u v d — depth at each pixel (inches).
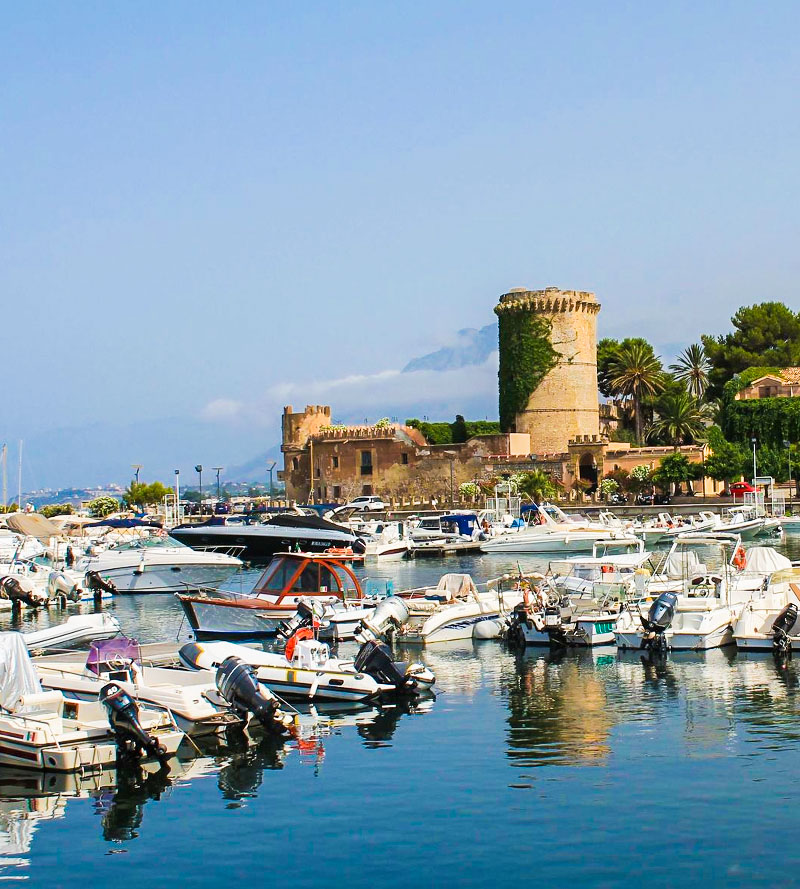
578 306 4817.9
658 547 3031.5
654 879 642.8
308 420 5270.7
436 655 1360.7
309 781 829.8
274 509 4443.9
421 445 4921.3
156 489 5585.6
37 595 1862.7
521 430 4857.3
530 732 957.8
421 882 647.8
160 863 684.7
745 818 730.8
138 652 1072.8
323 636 1443.2
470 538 3368.6
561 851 684.7
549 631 1417.3
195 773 856.3
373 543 2947.8
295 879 657.0
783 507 3747.5
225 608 1499.8
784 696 1067.9
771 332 5428.2
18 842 721.6
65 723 911.0
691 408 5034.5
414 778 831.7
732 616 1380.4
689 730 951.0
